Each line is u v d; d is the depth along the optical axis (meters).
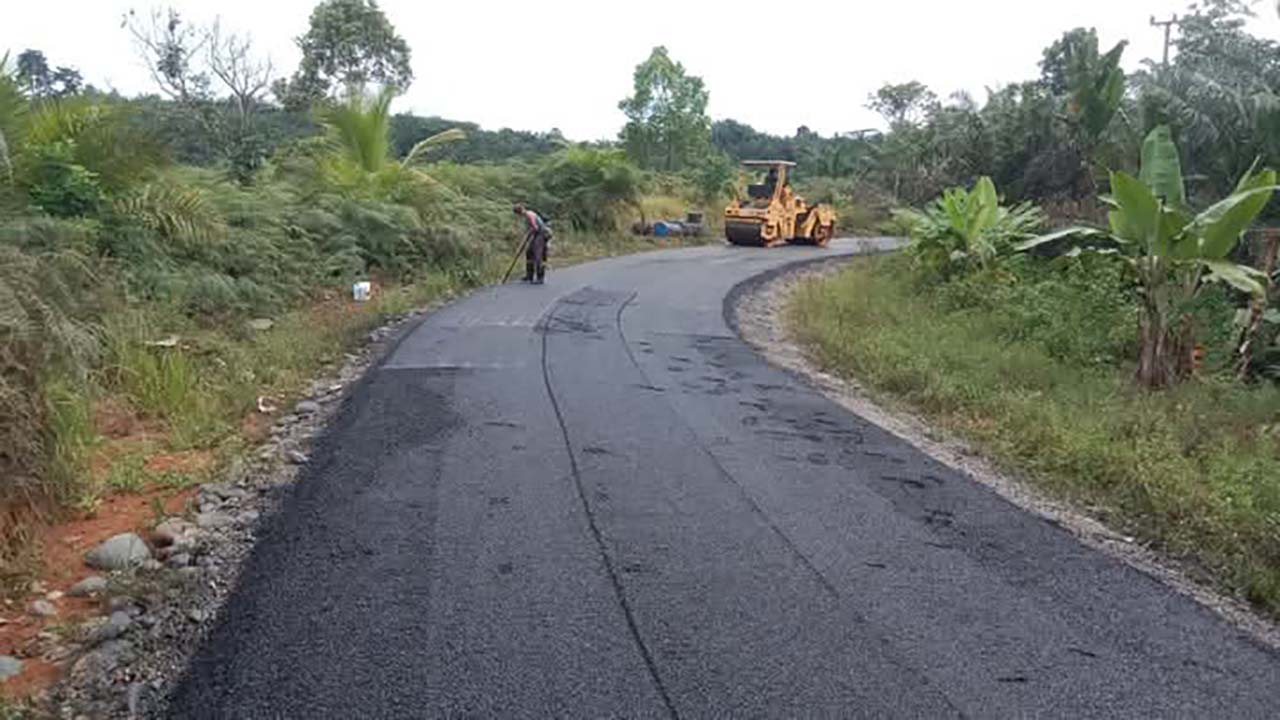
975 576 4.70
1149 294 10.04
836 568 4.68
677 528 5.08
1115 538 5.54
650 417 7.43
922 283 15.97
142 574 4.41
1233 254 13.31
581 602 4.14
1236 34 21.67
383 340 10.57
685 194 32.97
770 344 11.58
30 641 3.86
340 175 17.36
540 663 3.62
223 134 23.50
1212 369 10.50
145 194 10.83
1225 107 16.47
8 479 4.62
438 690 3.41
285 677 3.47
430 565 4.46
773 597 4.30
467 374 8.66
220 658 3.60
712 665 3.67
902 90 52.59
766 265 20.38
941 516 5.57
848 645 3.89
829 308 13.73
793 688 3.54
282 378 8.45
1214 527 5.51
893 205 34.00
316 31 30.61
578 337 10.88
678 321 12.53
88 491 5.42
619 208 25.52
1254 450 7.36
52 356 5.31
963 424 8.03
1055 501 6.17
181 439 6.49
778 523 5.25
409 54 32.19
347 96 18.80
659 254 22.16
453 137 20.72
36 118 10.41
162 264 10.35
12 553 4.49
